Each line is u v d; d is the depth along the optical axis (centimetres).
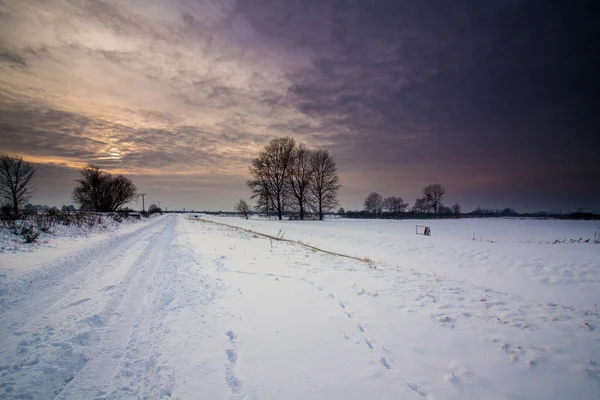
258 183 4459
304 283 770
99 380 345
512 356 390
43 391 317
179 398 309
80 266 932
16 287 640
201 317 531
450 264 1246
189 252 1249
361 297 642
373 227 2812
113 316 544
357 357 399
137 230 2453
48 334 448
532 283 943
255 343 436
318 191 4725
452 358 394
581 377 348
